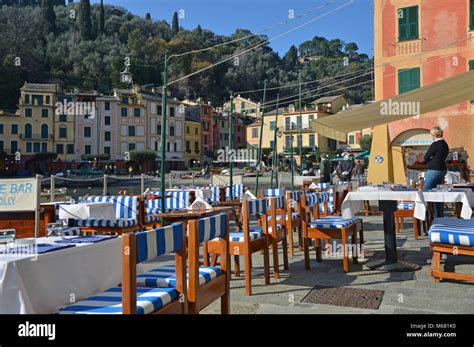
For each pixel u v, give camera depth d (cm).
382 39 1909
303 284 473
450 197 507
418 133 1803
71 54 7525
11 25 6756
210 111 7538
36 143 5931
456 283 462
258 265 589
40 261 239
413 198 508
